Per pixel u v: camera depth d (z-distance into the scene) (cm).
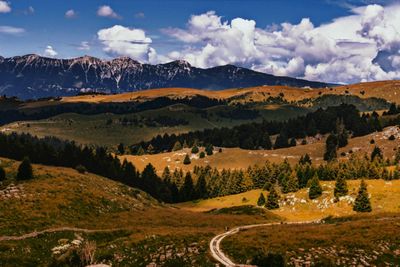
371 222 7144
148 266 5594
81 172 13462
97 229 8450
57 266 5466
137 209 11138
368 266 5078
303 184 15388
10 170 10900
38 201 9050
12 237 7212
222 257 5578
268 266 4966
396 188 12212
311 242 5897
